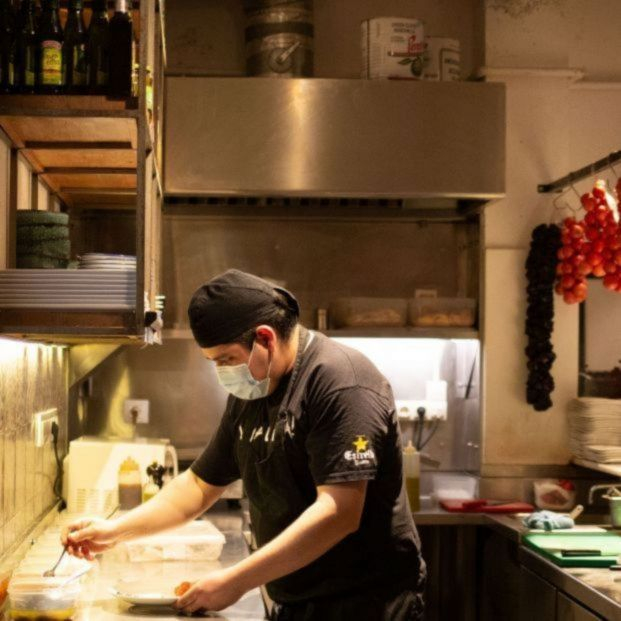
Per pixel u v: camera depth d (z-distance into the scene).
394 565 2.10
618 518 3.41
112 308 2.13
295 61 3.97
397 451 2.09
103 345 3.72
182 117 3.73
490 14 4.26
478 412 4.18
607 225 3.72
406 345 4.31
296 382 2.07
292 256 4.28
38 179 2.91
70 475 3.39
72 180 3.05
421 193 3.79
